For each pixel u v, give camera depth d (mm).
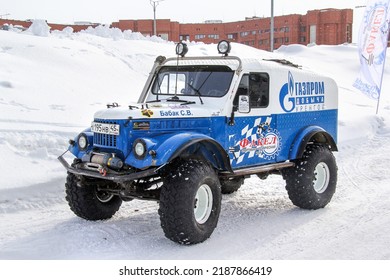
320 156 7383
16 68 12664
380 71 15852
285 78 7266
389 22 15688
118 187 6402
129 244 5824
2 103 10445
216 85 6684
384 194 8305
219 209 6039
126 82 14430
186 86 6922
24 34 16234
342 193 8414
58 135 9367
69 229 6312
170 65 7195
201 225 5828
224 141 6461
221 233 6305
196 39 38500
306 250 5742
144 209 7359
